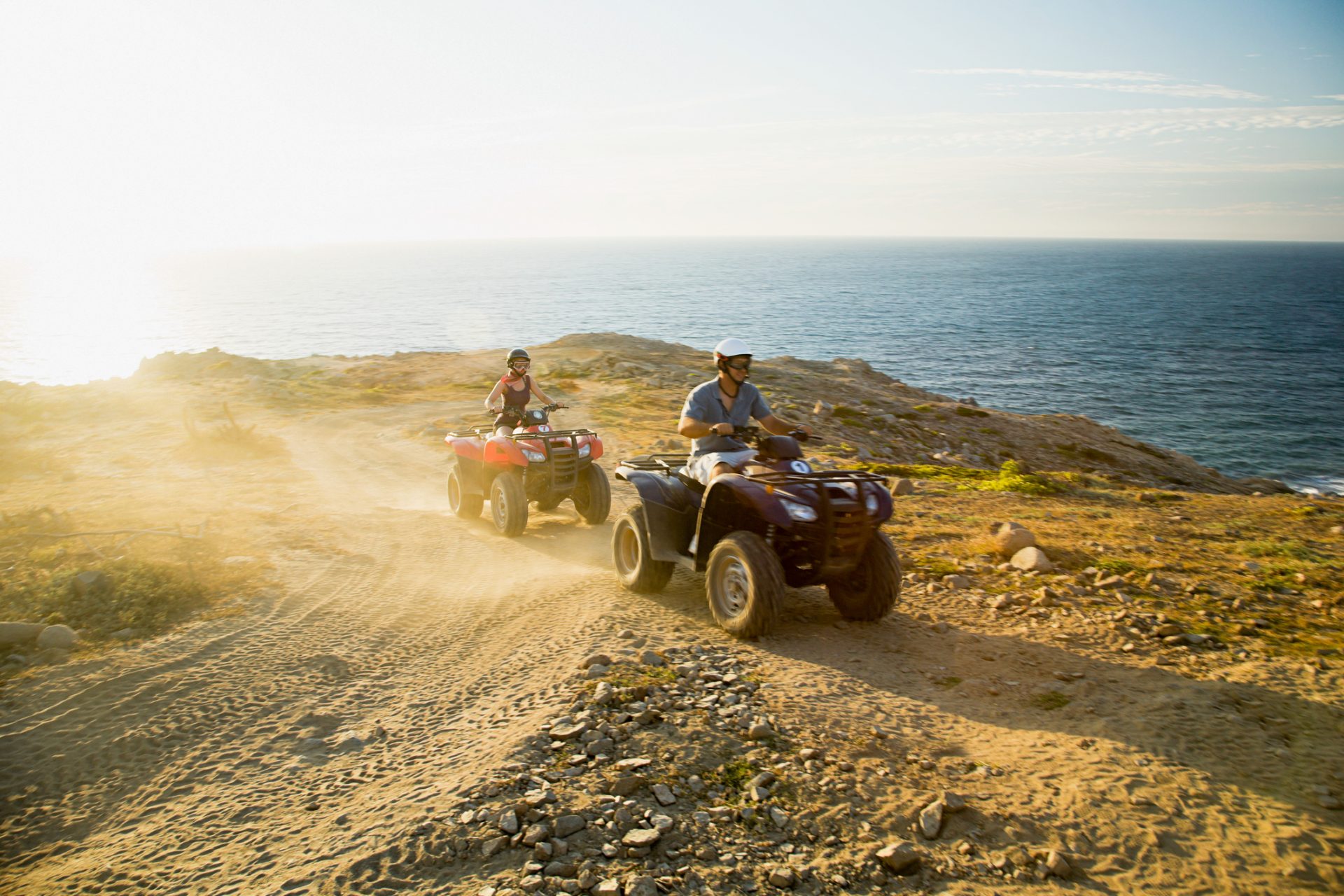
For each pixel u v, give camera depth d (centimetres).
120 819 403
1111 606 649
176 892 342
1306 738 429
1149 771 403
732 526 632
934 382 9369
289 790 420
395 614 676
